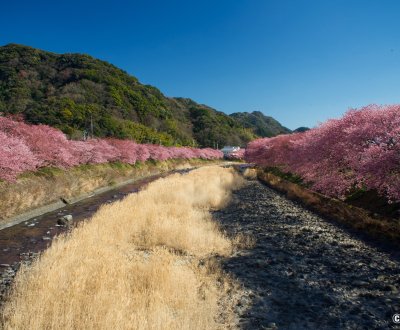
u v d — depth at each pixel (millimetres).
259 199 19438
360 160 10773
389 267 7934
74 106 58156
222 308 6020
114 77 95750
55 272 6586
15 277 7035
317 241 10391
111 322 4887
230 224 12969
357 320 5590
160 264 7281
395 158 8977
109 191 22562
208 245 9711
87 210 15617
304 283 7160
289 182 24422
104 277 6469
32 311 5148
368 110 12453
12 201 13453
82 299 5590
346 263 8336
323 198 16672
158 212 13227
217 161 82312
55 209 15711
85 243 8867
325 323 5523
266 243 10273
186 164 59000
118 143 33719
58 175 19281
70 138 36531
